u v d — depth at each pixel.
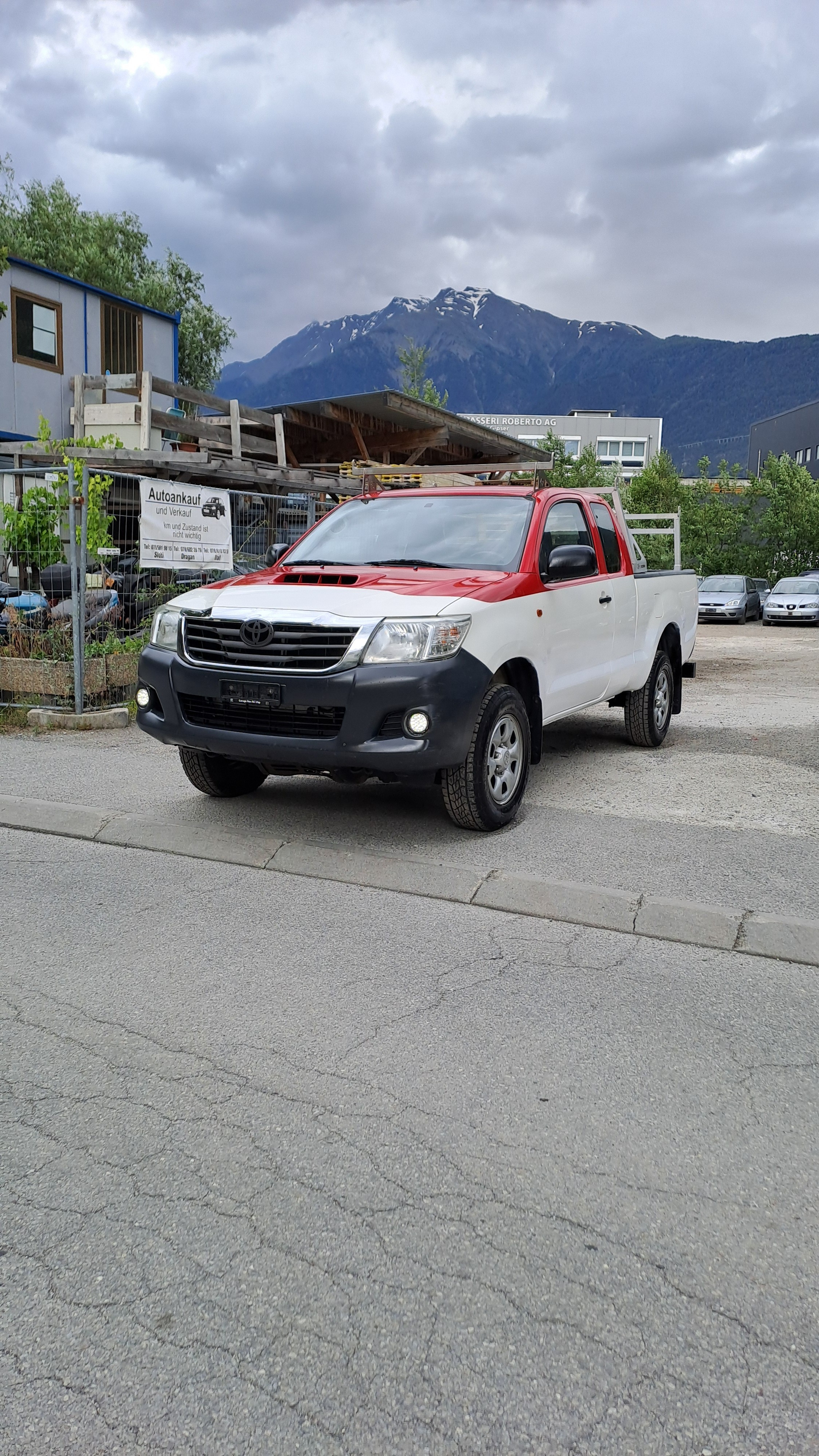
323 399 17.53
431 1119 2.83
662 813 6.07
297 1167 2.60
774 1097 2.98
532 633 5.79
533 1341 2.04
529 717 6.04
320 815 5.91
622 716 10.16
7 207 31.78
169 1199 2.47
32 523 9.52
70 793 6.34
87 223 32.69
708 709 10.86
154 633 5.75
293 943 4.12
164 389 13.70
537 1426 1.85
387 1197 2.49
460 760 5.13
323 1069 3.11
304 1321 2.09
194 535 10.49
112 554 9.70
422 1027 3.39
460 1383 1.94
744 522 44.09
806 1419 1.87
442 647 5.03
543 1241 2.34
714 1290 2.19
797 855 5.22
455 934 4.25
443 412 19.52
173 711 5.54
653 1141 2.74
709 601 31.86
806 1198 2.52
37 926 4.27
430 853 5.19
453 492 6.76
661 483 43.25
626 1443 1.82
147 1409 1.88
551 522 6.55
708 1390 1.93
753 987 3.77
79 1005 3.53
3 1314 2.10
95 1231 2.36
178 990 3.66
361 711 4.98
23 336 18.84
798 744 8.43
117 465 11.80
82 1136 2.74
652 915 4.38
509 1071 3.11
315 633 5.10
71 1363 1.98
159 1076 3.05
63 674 8.84
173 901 4.60
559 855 5.19
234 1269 2.23
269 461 19.75
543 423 122.19
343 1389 1.92
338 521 6.85
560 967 3.92
